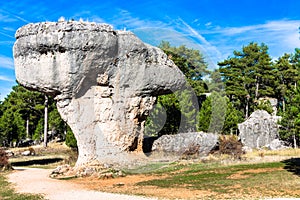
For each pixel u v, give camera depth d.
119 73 20.53
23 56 19.70
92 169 19.61
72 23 18.83
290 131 30.78
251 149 28.84
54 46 18.88
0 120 45.25
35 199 13.40
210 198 12.46
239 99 47.38
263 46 49.25
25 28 19.44
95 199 12.78
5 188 16.50
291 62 51.28
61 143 47.28
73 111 20.03
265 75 47.69
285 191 13.18
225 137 27.25
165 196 13.06
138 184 16.25
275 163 20.62
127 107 21.19
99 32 19.03
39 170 24.47
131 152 21.77
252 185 14.53
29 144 50.38
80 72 19.27
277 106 50.44
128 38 20.28
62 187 16.02
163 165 21.22
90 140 20.33
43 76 19.47
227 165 20.70
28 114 53.03
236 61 47.97
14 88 51.09
